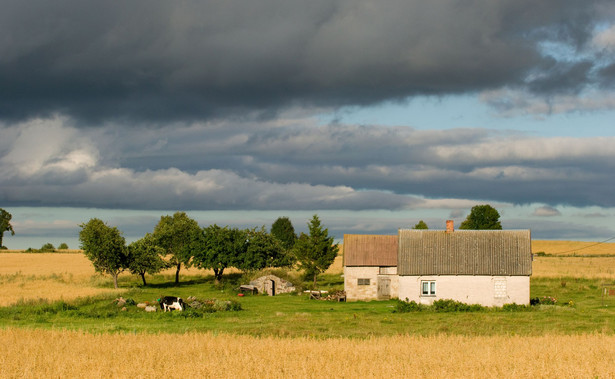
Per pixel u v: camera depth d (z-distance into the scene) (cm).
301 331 3744
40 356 2591
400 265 5753
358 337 3484
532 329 3819
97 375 2244
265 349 2847
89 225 8106
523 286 5588
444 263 5725
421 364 2489
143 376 2231
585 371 2314
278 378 2227
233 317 4725
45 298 5628
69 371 2312
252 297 6975
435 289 5712
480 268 5659
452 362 2498
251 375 2283
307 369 2372
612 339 3172
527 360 2545
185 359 2602
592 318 4406
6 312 4800
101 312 4966
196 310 5009
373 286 6675
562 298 6322
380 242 6888
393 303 6216
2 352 2725
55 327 3966
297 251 8344
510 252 5719
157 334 3497
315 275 8288
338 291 6725
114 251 7994
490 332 3694
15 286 7288
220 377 2238
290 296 7106
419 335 3497
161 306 5212
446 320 4353
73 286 7406
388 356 2653
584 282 8038
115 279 8175
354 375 2288
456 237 5894
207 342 3023
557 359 2548
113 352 2734
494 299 5612
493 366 2428
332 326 3994
